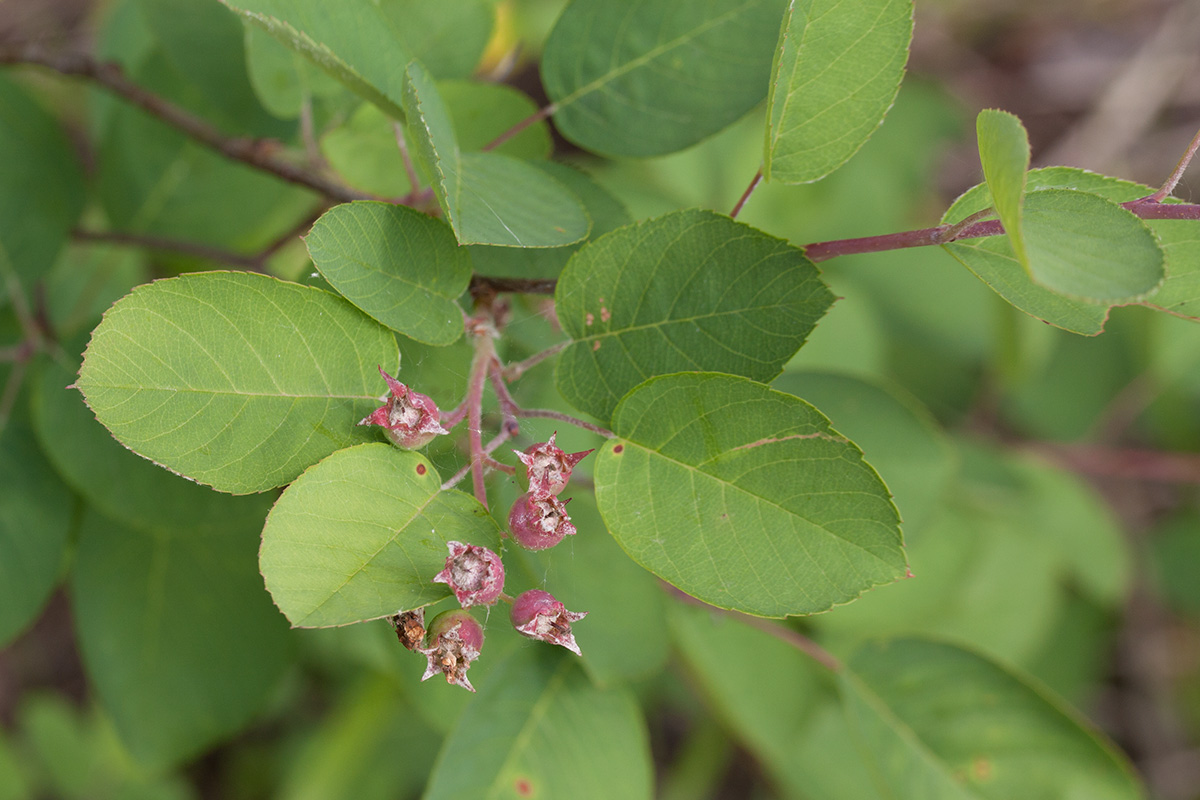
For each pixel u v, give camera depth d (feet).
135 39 1.78
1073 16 3.40
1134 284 1.02
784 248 1.10
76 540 1.42
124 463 1.32
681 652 1.63
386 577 1.06
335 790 2.12
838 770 1.89
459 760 1.33
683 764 2.35
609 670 1.33
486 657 1.42
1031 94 3.39
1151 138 3.29
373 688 2.11
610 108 1.29
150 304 1.06
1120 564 2.23
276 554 1.05
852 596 1.06
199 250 1.54
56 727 2.17
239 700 1.46
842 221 2.40
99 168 1.60
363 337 1.10
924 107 3.07
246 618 1.45
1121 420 2.49
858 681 1.42
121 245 1.61
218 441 1.07
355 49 1.17
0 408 1.39
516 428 1.14
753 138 2.22
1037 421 2.50
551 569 1.32
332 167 1.32
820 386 1.51
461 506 1.08
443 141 1.11
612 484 1.09
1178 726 2.79
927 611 1.85
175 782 2.21
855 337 2.02
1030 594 2.09
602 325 1.13
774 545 1.07
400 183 1.33
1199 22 3.25
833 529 1.06
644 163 2.19
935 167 3.22
